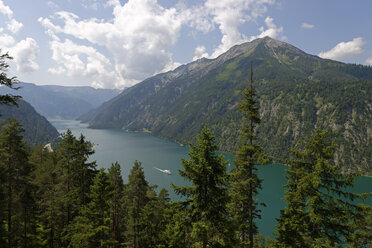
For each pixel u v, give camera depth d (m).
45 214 26.45
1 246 20.45
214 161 14.09
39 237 26.56
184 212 14.55
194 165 13.99
